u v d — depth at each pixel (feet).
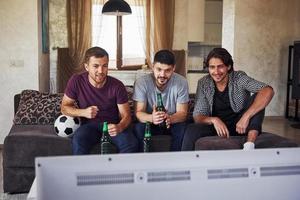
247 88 8.87
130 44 25.03
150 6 24.45
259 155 2.25
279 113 22.34
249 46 21.04
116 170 2.11
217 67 8.66
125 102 9.37
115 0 20.39
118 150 8.74
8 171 9.39
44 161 2.06
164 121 8.87
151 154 2.15
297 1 21.52
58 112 10.86
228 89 9.05
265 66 21.50
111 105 9.41
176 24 25.18
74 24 23.75
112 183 2.10
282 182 2.27
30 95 11.32
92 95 9.35
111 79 9.51
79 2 23.65
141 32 24.76
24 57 14.57
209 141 8.28
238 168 2.22
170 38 24.75
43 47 18.53
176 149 9.10
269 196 2.26
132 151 8.66
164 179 2.15
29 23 14.43
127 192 2.12
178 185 2.16
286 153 2.28
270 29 21.29
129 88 11.23
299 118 21.25
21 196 9.37
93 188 2.09
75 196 2.08
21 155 9.29
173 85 9.49
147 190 2.13
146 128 8.85
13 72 14.57
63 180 2.07
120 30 24.67
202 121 9.10
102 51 9.04
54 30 23.91
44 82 19.01
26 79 14.69
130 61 25.22
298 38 21.79
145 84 9.50
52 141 9.27
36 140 9.26
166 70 8.95
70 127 9.32
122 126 8.82
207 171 2.19
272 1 21.07
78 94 9.41
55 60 24.11
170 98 9.55
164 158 2.16
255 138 8.11
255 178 2.24
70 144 9.27
